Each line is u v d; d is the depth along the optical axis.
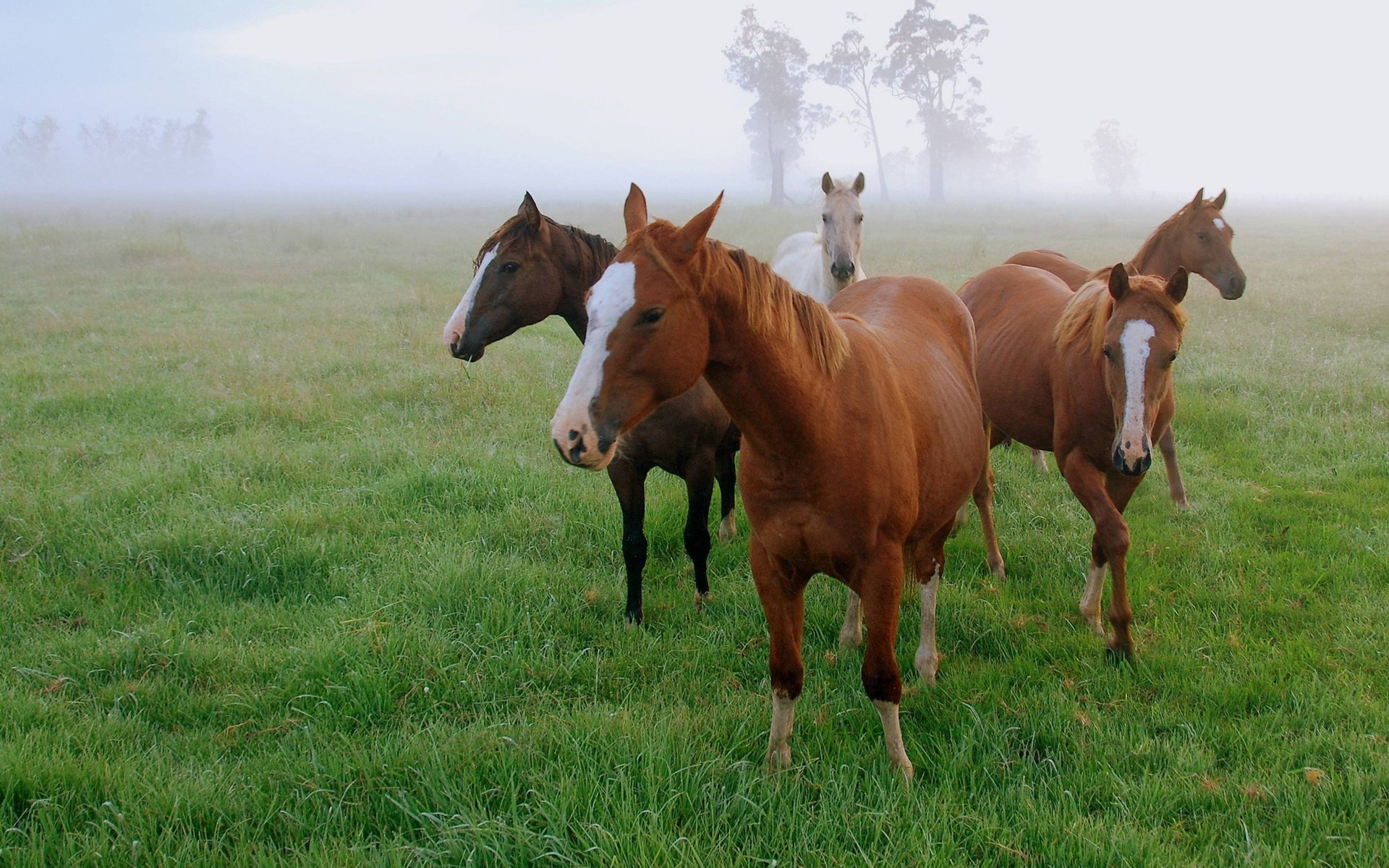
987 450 4.98
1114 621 4.08
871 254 21.72
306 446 6.67
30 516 5.12
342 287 16.39
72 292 15.30
